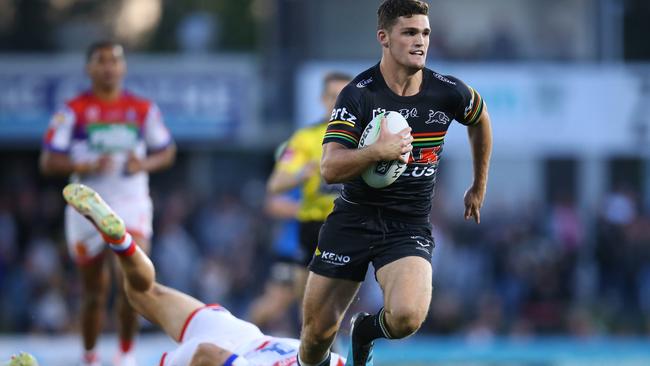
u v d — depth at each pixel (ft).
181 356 67.97
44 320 160.35
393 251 63.62
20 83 171.83
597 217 182.29
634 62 188.34
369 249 64.34
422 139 63.26
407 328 61.36
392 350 133.08
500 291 170.19
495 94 175.83
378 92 62.64
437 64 176.55
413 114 62.80
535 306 169.17
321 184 96.02
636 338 164.35
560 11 190.08
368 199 64.03
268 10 196.44
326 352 68.44
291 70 184.96
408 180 63.67
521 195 197.26
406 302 60.90
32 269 167.73
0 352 124.88
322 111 172.35
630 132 176.76
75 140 90.84
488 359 131.64
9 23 189.47
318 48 189.98
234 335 71.15
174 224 173.99
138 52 194.08
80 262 90.58
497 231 179.32
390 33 61.93
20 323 162.50
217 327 71.92
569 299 171.63
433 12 188.85
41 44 190.08
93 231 89.25
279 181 97.09
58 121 90.33
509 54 188.65
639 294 176.35
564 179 197.26
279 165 97.91
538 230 180.45
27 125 171.63
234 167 196.65
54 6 191.83
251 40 202.39
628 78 176.96
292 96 183.11
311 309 66.33
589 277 178.19
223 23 201.46
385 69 63.00
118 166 90.74
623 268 177.68
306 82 173.47
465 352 131.95
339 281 65.46
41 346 127.85
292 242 113.09
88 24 193.06
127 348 91.81
